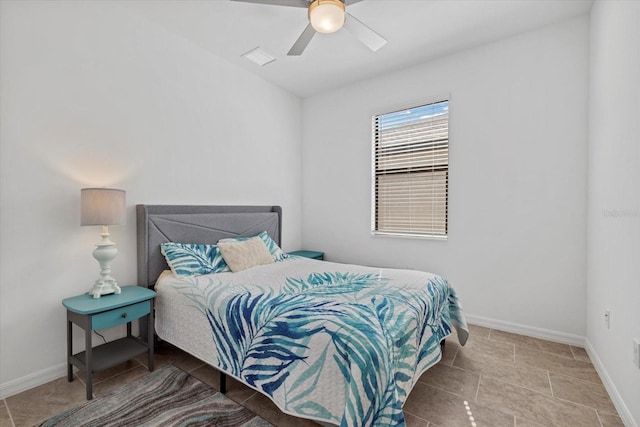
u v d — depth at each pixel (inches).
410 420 62.1
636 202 58.8
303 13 93.7
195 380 76.7
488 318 112.7
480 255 114.0
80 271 83.3
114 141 90.3
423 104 125.1
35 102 75.4
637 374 57.4
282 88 151.1
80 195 83.0
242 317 66.8
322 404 52.1
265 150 142.5
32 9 74.8
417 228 130.9
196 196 113.1
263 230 135.6
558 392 72.0
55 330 78.7
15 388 71.7
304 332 56.4
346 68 130.0
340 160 150.6
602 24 81.0
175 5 90.4
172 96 105.1
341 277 90.4
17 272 73.0
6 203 71.4
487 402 68.1
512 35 105.8
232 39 108.7
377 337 52.4
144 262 93.6
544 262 102.5
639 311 57.1
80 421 61.7
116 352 80.0
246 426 60.4
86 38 84.3
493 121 110.3
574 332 97.9
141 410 65.1
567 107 97.7
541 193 102.5
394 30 102.2
